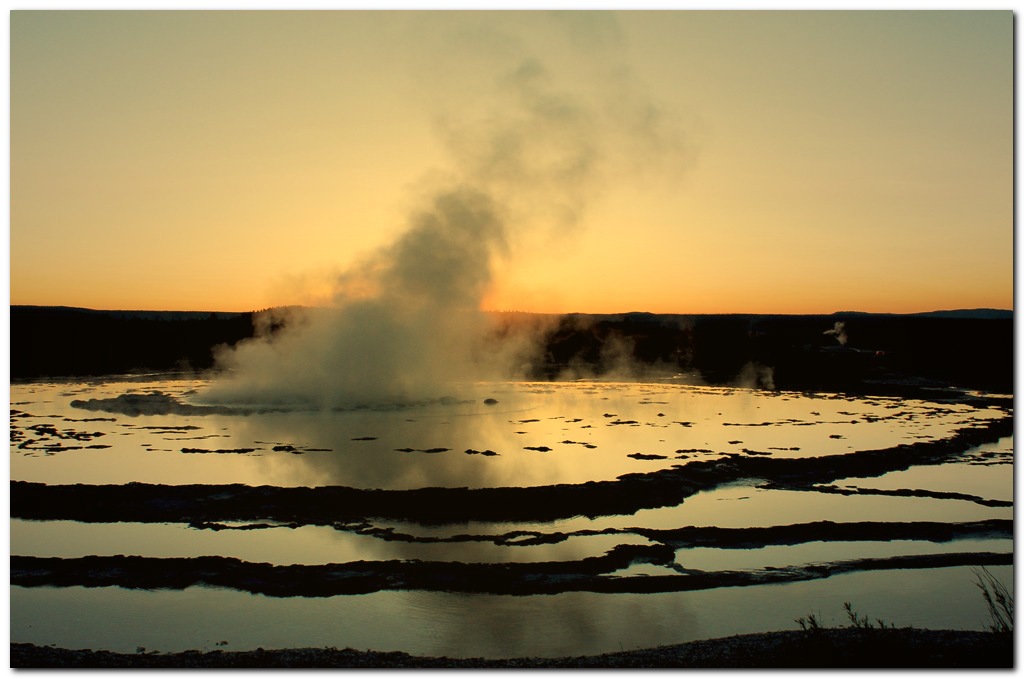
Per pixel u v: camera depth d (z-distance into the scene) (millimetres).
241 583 15438
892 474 24266
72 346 61625
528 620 14141
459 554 17109
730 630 13742
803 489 22391
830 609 14602
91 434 28625
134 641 13125
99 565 16016
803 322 98750
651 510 20203
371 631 13672
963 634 11477
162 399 35656
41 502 19688
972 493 22141
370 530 18422
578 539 18016
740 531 18391
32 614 14148
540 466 24094
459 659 11625
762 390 46031
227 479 22094
